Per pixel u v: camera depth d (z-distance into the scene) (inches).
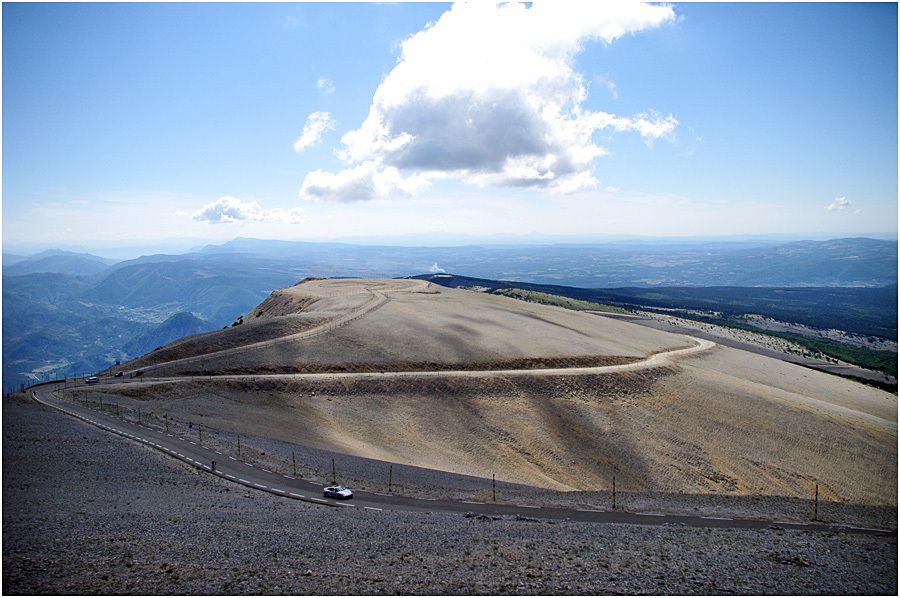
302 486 2028.8
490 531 1517.0
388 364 4200.3
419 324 5251.0
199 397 3420.3
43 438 2319.1
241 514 1587.1
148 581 1083.3
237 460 2290.8
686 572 1256.8
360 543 1365.7
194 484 1936.5
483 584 1142.3
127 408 3117.6
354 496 1940.2
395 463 2610.7
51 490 1683.1
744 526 1753.2
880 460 3508.9
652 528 1638.8
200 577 1115.3
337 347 4485.7
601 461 3270.2
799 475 3294.8
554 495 2108.8
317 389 3678.6
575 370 4274.1
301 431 3061.0
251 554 1254.9
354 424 3331.7
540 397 3833.7
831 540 1577.3
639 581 1192.8
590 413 3715.6
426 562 1250.6
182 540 1316.4
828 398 5027.1
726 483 3179.1
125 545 1263.5
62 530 1331.2
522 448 3287.4
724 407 3981.3
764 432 3705.7
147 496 1716.3
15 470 1861.5
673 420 3759.8
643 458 3334.2
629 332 6417.3
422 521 1616.6
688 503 2034.9
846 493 3161.9
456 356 4397.1
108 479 1870.1
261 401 3452.3
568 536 1492.4
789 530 1679.4
